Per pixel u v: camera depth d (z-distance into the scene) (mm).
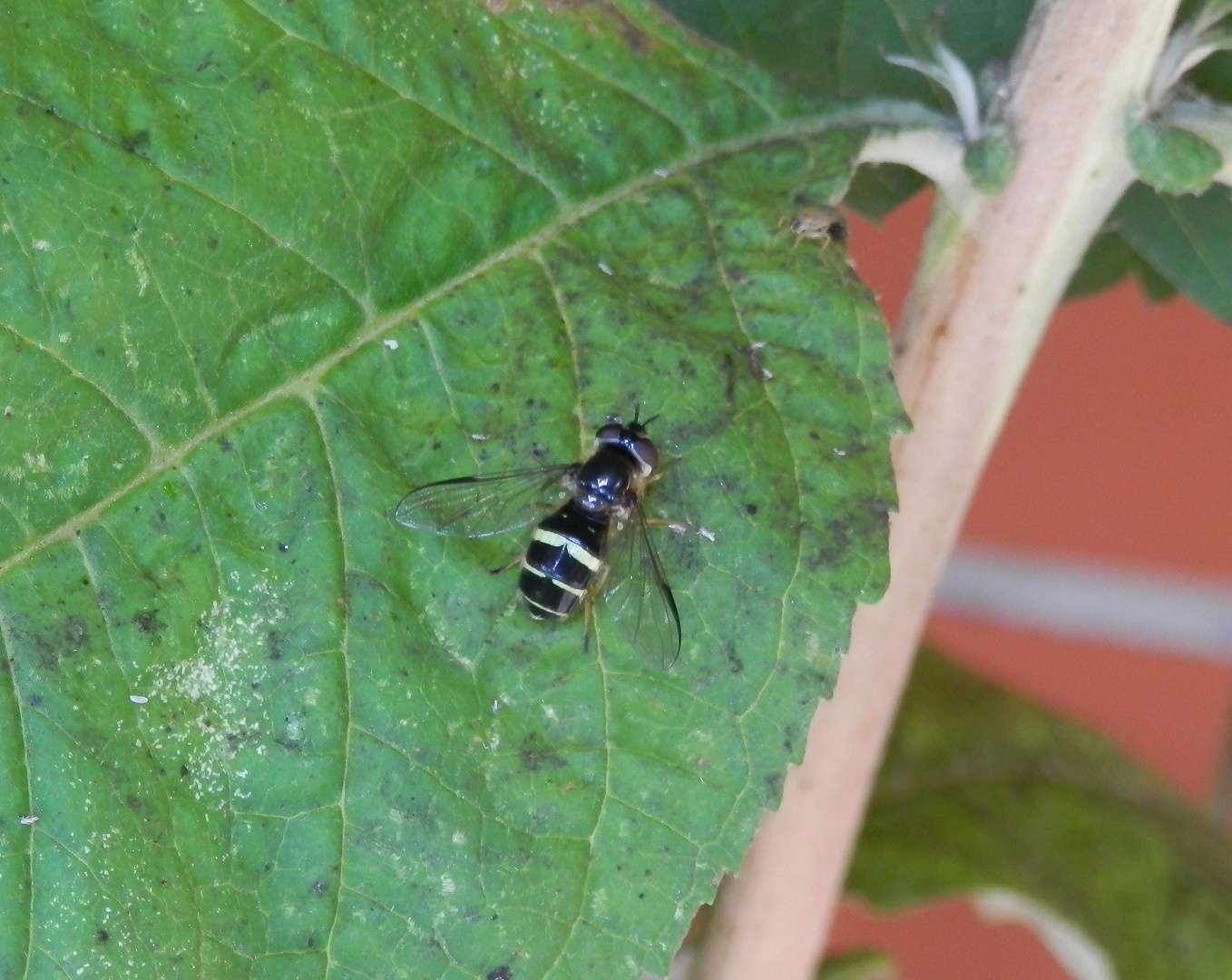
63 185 175
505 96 184
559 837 177
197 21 178
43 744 172
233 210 178
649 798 178
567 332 182
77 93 176
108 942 172
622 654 179
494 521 182
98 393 175
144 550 175
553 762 178
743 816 178
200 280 177
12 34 175
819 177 186
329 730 176
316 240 179
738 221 185
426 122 182
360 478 178
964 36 191
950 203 186
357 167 180
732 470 181
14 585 173
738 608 179
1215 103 185
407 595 178
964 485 190
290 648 176
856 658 192
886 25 192
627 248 184
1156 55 181
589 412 181
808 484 181
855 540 180
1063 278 186
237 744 175
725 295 184
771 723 178
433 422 180
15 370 174
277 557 177
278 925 175
